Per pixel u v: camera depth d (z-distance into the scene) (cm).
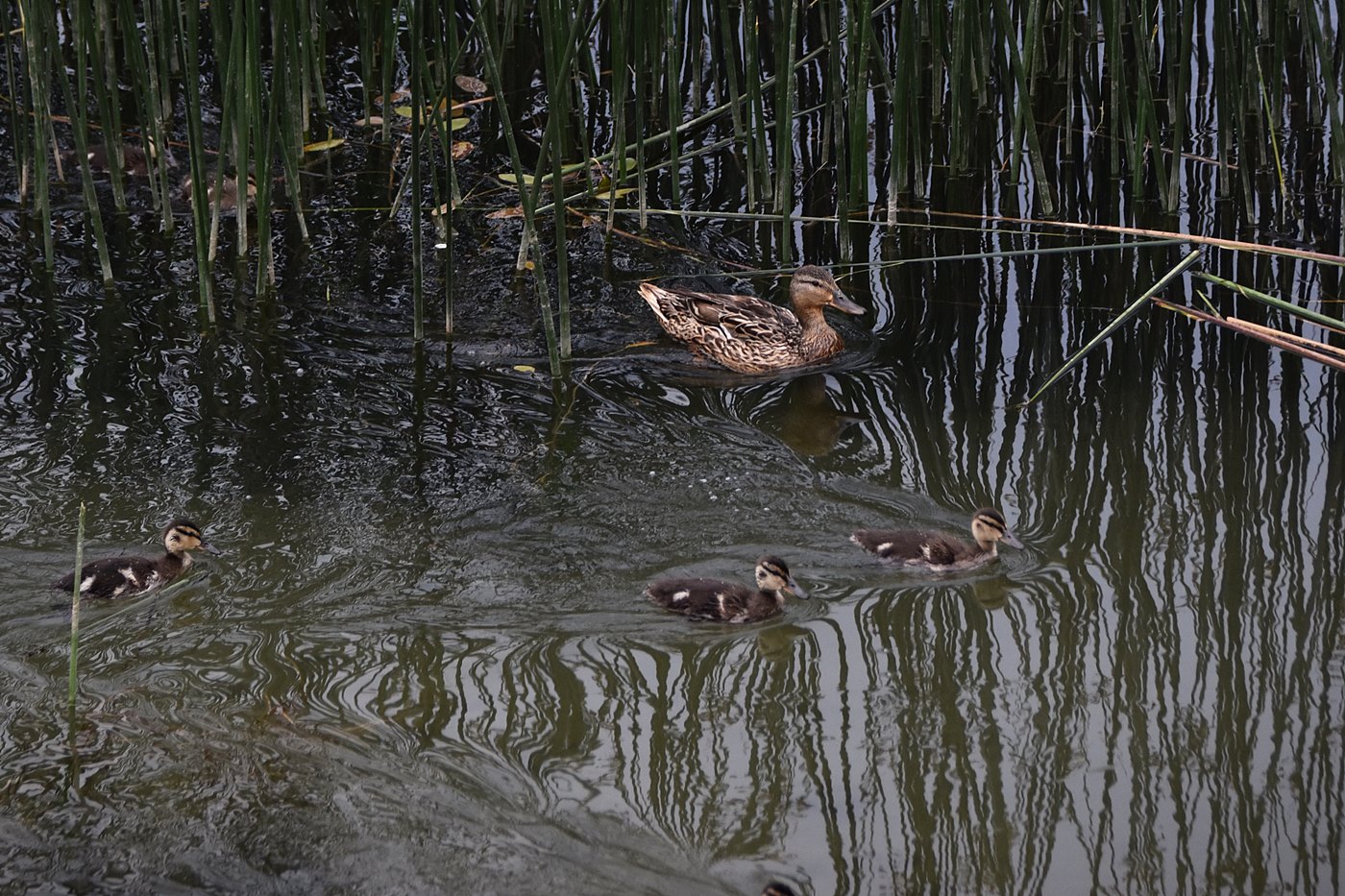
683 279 1332
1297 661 822
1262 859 678
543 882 655
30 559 898
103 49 1552
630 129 1612
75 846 668
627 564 917
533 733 756
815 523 966
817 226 1440
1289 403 1111
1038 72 1672
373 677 799
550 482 1008
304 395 1116
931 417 1109
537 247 1132
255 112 1189
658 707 781
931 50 1603
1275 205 1453
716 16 1639
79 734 745
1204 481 1009
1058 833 695
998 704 788
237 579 890
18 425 1054
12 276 1282
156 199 1394
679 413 1115
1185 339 1223
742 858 674
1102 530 956
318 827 684
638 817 697
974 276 1351
